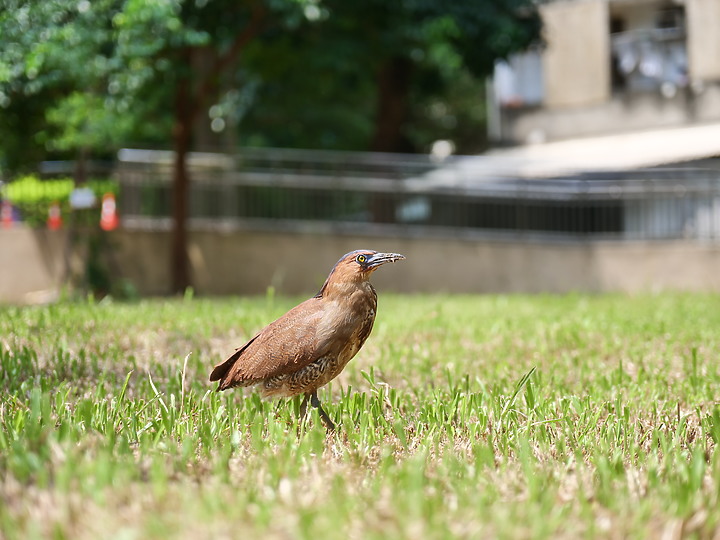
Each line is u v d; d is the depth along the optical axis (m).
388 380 8.13
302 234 21.80
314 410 5.95
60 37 14.91
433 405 6.18
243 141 30.83
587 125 27.30
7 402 6.31
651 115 26.38
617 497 4.14
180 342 9.80
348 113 31.91
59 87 17.03
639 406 6.88
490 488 4.26
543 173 22.67
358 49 23.20
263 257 21.66
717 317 13.01
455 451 5.25
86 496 3.91
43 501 3.84
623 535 3.67
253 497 3.97
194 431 5.61
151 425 5.59
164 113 20.95
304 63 24.61
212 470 4.57
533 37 21.41
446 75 31.19
